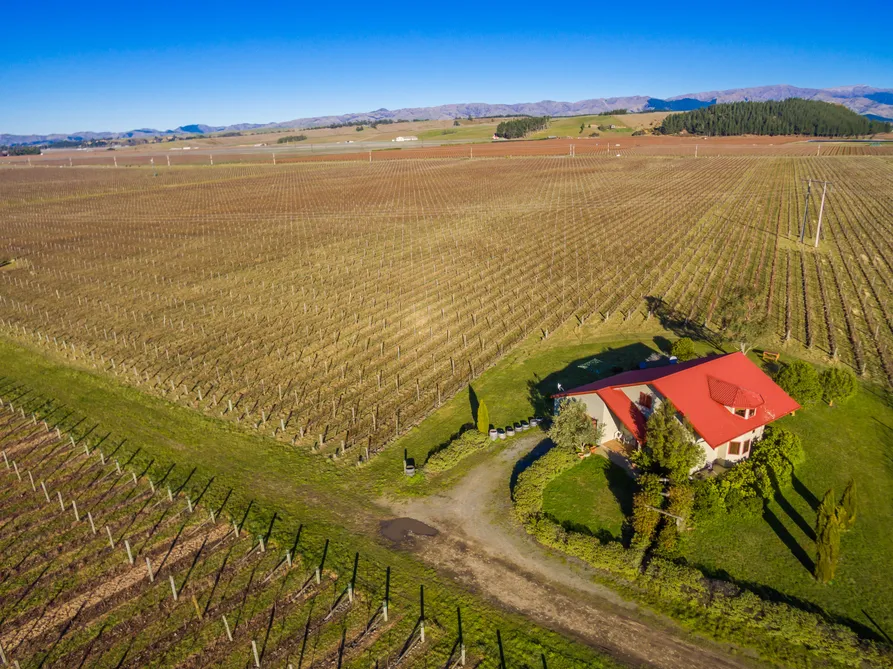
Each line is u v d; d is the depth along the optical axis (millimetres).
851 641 25344
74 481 37375
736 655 25234
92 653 25453
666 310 65688
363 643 25875
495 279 77688
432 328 62188
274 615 27344
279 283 77375
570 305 68000
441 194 153125
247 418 45219
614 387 39625
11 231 115375
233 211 135500
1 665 24828
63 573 29891
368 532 32969
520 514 33781
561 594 28516
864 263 80938
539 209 125625
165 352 56344
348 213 128875
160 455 40344
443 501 35531
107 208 143375
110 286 77062
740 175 169500
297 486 37125
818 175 165125
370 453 40688
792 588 28625
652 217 113125
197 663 24969
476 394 48406
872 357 54000
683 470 33156
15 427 43688
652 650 25531
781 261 82375
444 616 27328
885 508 34250
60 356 55875
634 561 29734
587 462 38531
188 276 81188
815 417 43375
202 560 30750
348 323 63469
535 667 24781
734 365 41719
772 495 34781
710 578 29000
